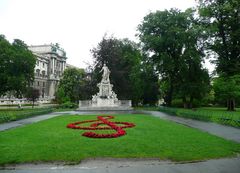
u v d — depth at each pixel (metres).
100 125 23.06
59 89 81.19
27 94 65.56
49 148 13.32
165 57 50.97
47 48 132.75
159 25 52.09
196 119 31.14
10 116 29.11
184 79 54.28
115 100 49.53
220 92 50.44
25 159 11.43
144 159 11.64
